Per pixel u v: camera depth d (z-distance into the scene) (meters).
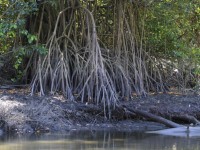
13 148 10.40
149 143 11.06
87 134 12.43
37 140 11.45
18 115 13.08
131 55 17.06
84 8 16.53
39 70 15.67
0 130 12.73
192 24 18.91
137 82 16.69
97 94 14.84
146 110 14.66
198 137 12.01
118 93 15.87
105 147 10.54
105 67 15.96
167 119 14.45
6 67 17.33
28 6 15.34
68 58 16.08
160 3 17.61
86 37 16.52
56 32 16.58
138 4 17.62
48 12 16.67
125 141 11.34
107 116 14.41
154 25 18.08
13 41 16.97
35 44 16.19
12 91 15.81
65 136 12.09
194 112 14.95
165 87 17.92
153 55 18.30
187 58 17.89
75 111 14.11
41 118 13.30
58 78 15.59
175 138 11.83
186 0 17.31
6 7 16.28
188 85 18.56
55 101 14.57
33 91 15.52
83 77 15.52
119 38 16.86
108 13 17.55
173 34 18.08
